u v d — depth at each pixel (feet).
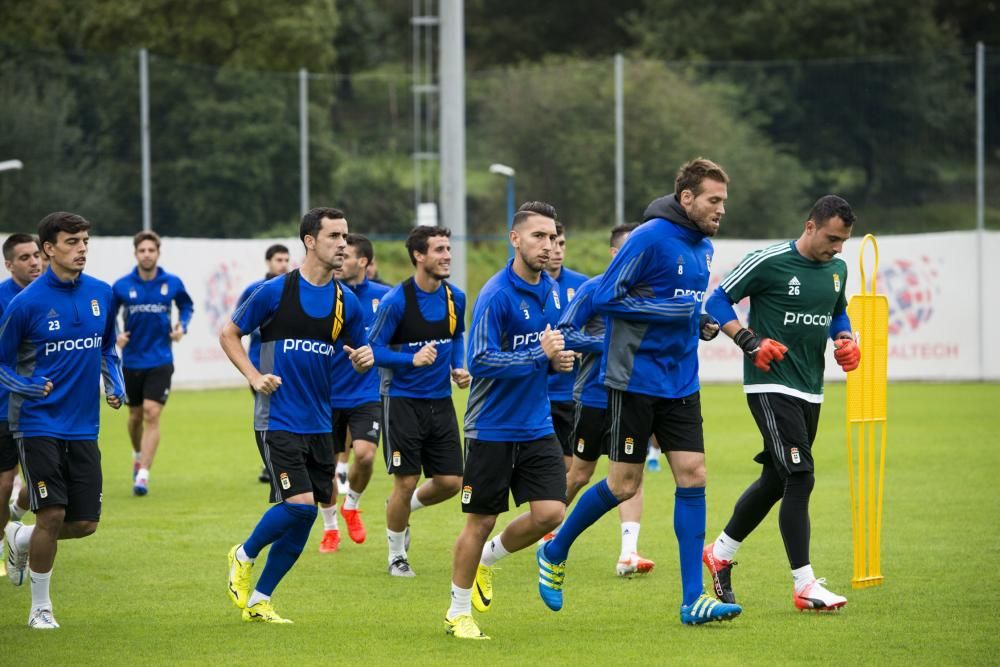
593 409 101.60
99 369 85.92
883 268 281.54
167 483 155.22
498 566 105.91
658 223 82.28
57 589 96.12
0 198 322.34
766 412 85.87
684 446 82.79
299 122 335.06
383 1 624.59
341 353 115.85
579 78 380.17
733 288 86.22
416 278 102.42
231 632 81.87
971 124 366.43
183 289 155.63
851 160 378.32
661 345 82.23
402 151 439.22
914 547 108.06
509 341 81.15
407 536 104.42
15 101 326.65
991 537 112.47
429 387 102.47
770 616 84.84
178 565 105.40
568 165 372.58
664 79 377.09
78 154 326.03
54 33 458.91
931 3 511.81
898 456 170.50
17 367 83.61
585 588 95.35
